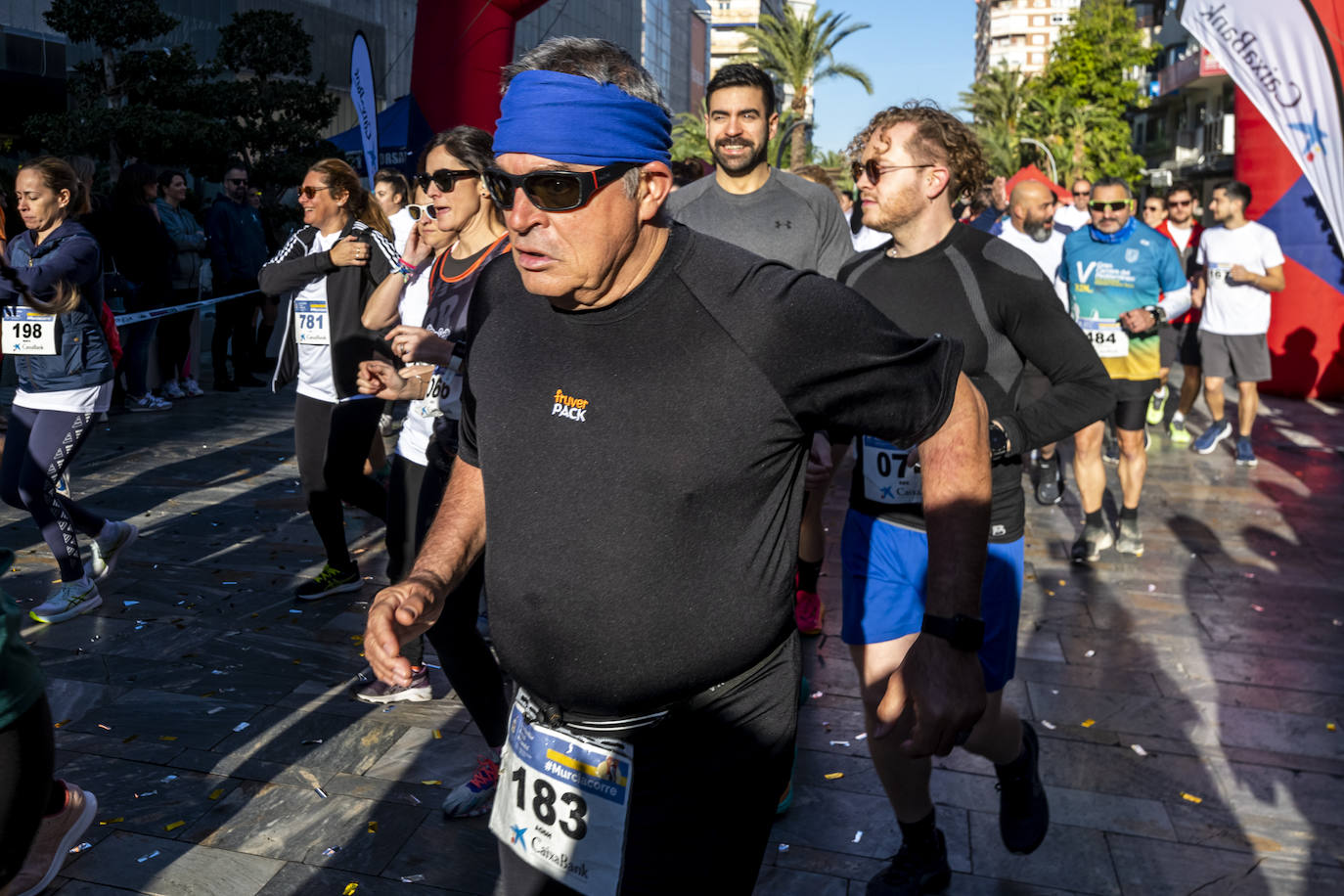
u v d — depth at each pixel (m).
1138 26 57.06
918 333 2.71
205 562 5.54
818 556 4.64
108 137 16.64
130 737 3.67
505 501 1.65
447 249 3.27
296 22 18.92
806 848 3.13
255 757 3.56
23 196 4.38
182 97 17.72
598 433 1.57
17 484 4.62
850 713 4.02
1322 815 3.39
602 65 1.52
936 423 1.64
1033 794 2.96
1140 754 3.77
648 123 1.54
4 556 1.82
